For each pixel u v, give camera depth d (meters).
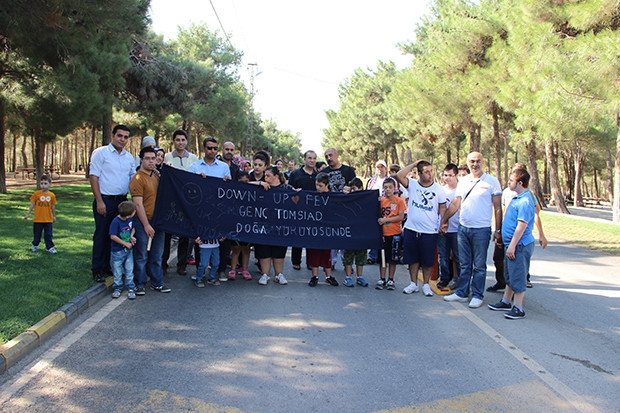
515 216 6.52
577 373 4.64
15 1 9.57
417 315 6.46
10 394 3.90
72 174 55.81
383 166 10.87
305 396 4.03
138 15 12.30
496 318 6.42
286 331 5.62
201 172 7.68
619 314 6.73
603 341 5.57
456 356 5.00
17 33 10.65
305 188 8.77
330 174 9.13
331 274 8.91
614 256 12.04
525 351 5.19
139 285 6.99
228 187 7.74
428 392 4.16
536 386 4.33
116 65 18.56
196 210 7.53
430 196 7.48
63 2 9.67
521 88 17.08
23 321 5.14
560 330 5.94
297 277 8.63
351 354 4.98
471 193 7.05
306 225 7.91
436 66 24.80
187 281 7.95
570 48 13.40
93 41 11.41
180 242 8.28
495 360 4.91
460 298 7.26
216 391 4.07
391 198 7.87
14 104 17.06
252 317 6.11
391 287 7.86
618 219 19.48
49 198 8.80
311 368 4.60
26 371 4.34
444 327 5.96
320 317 6.21
